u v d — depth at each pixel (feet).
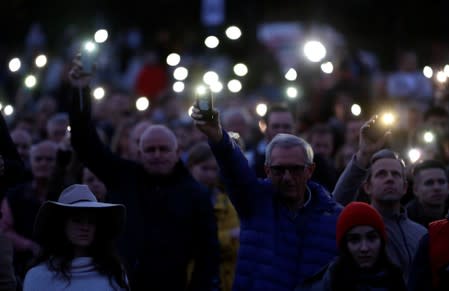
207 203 52.65
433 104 81.71
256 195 45.16
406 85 104.17
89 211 43.39
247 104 114.21
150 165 52.39
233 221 60.75
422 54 147.33
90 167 51.90
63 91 106.83
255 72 130.41
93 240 43.57
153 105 113.70
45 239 43.47
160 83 119.44
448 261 41.55
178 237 51.90
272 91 121.19
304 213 45.11
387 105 89.35
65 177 59.16
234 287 44.68
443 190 54.19
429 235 42.14
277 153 44.60
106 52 149.18
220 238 60.03
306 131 84.64
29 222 59.93
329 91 97.14
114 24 170.71
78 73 49.62
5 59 142.00
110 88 126.82
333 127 78.95
